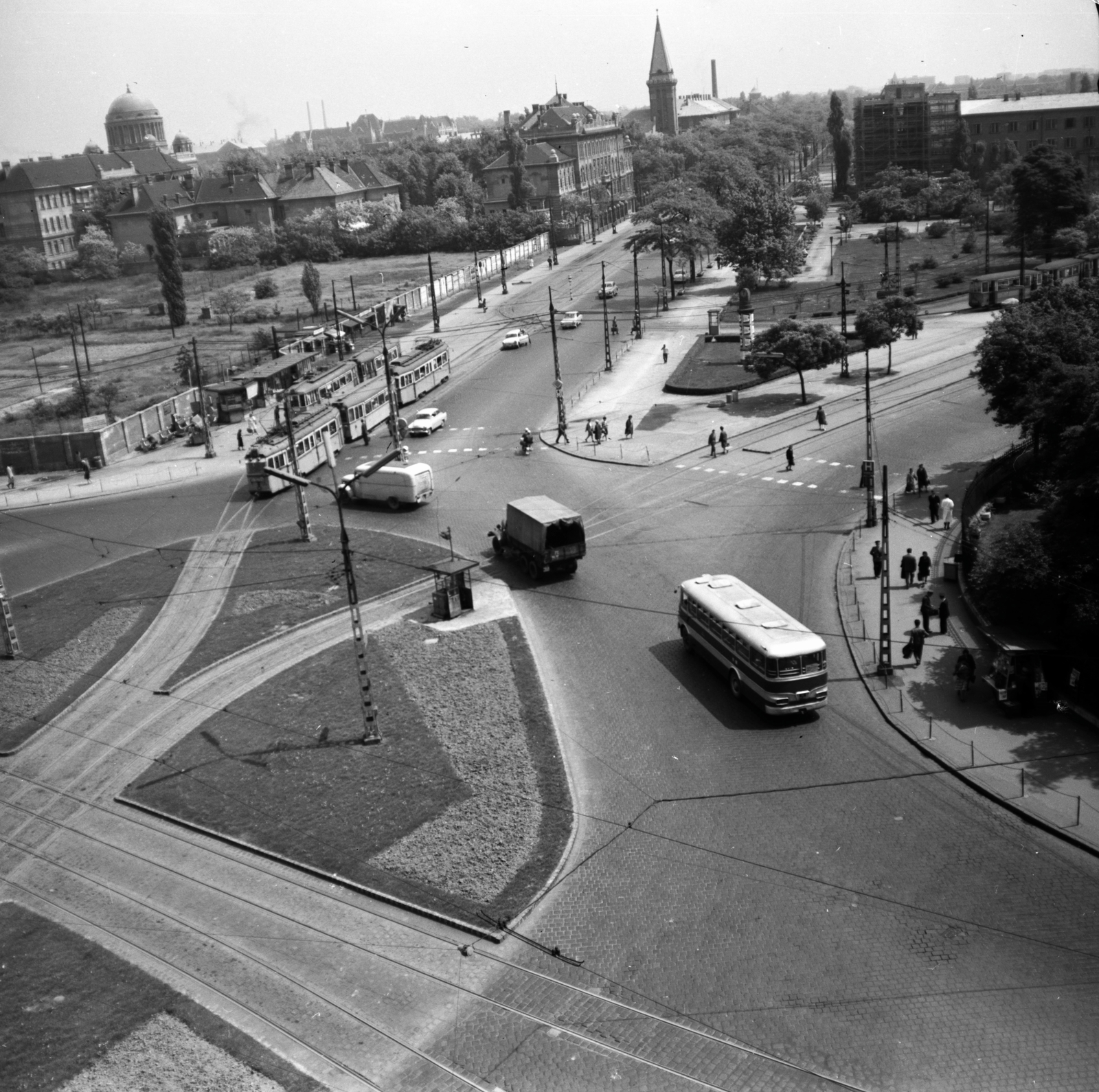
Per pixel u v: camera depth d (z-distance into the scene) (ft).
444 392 370.73
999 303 388.78
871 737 146.82
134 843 138.72
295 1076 98.78
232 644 193.36
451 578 192.95
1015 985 102.78
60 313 617.21
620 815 133.59
